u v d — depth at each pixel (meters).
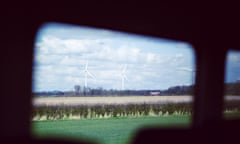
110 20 3.43
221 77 4.54
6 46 2.65
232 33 4.63
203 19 4.29
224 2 4.19
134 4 3.62
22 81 2.73
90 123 23.84
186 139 2.98
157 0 3.81
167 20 3.96
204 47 4.35
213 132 3.31
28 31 2.78
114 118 27.09
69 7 3.07
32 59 2.81
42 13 2.87
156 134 2.83
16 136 2.47
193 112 4.50
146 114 27.88
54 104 25.23
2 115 2.62
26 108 2.75
